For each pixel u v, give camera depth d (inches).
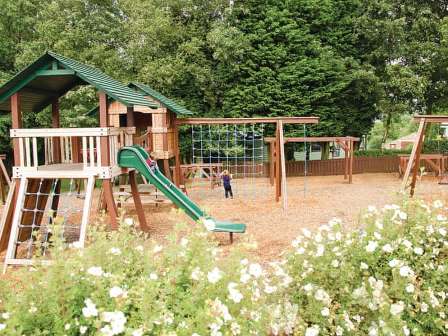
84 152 304.3
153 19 749.3
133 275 128.2
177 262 122.7
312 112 810.2
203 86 777.6
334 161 849.5
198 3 796.0
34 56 717.3
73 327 103.3
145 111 531.5
